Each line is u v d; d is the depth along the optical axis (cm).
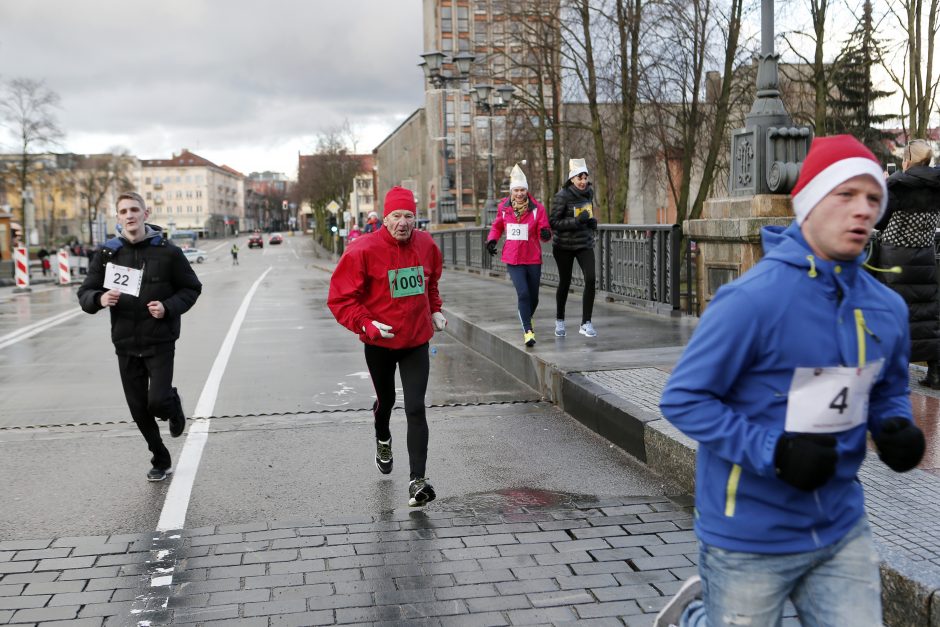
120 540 460
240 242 14662
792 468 199
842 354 211
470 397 821
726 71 2552
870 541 224
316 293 2336
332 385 899
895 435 212
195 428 717
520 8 2828
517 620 359
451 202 3388
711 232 947
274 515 496
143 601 382
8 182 6612
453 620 359
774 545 213
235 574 411
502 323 1127
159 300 552
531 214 901
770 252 224
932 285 620
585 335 977
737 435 209
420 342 511
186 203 18225
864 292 220
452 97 9288
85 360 1124
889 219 614
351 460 612
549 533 459
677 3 2483
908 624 317
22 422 751
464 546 443
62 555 438
